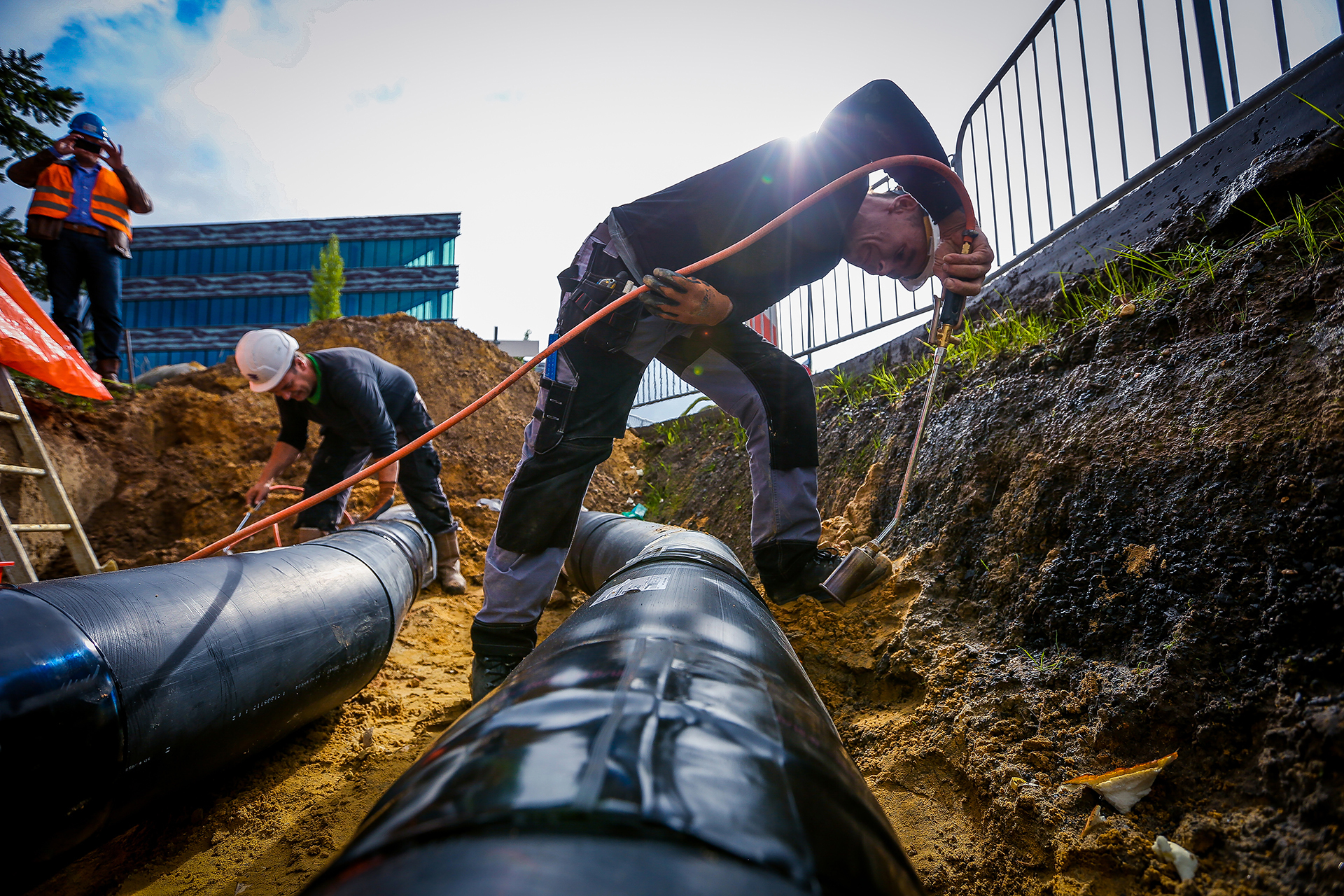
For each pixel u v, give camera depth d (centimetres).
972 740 163
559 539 239
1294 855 103
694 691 99
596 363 230
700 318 212
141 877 169
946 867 142
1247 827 112
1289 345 168
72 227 545
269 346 349
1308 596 128
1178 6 295
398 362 709
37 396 504
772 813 73
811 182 223
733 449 533
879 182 285
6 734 120
